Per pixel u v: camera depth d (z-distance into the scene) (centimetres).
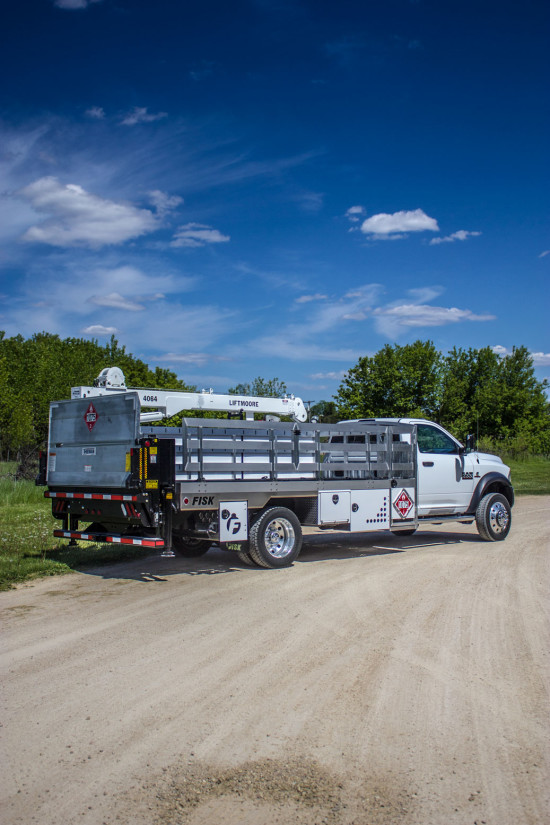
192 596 802
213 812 342
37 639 629
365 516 1088
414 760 394
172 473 865
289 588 841
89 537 937
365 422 1262
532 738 422
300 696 489
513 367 4800
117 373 1043
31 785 367
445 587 845
